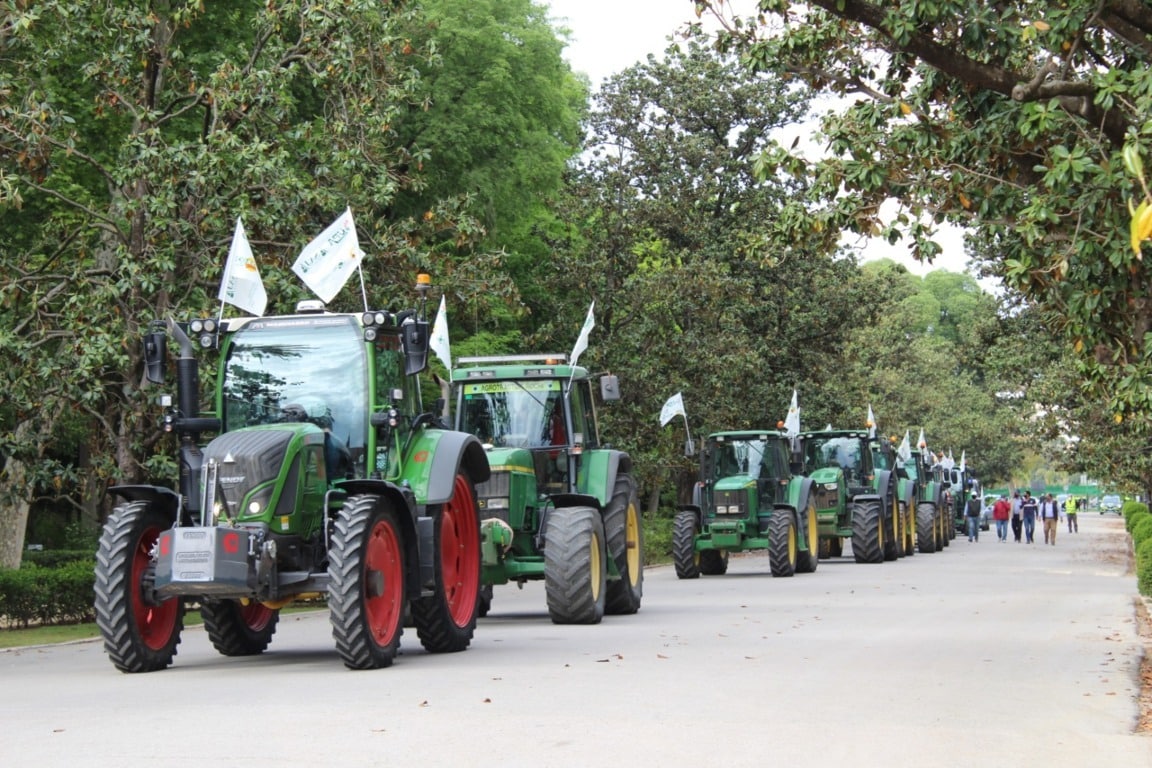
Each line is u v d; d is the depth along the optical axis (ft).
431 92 120.67
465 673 41.86
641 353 134.82
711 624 60.08
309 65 76.64
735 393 147.02
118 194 80.07
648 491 168.76
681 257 141.18
